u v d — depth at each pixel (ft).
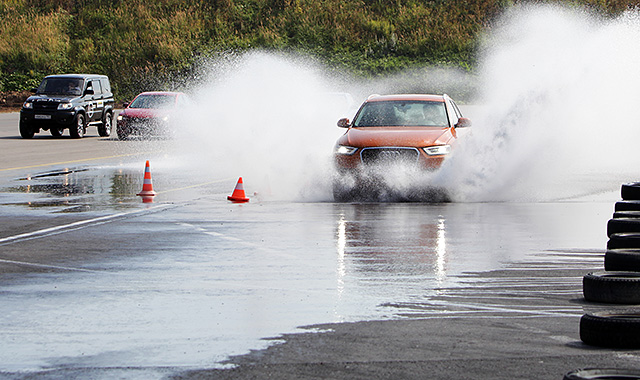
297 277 39.96
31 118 154.61
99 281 39.24
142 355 27.27
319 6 331.16
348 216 61.26
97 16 322.75
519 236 52.03
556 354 26.86
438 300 35.06
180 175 94.79
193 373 25.27
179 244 49.65
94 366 26.09
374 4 339.77
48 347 28.30
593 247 48.11
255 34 313.94
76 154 124.06
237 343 28.63
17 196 75.25
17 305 34.47
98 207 67.51
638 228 46.91
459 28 319.27
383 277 39.83
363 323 31.22
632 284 33.68
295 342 28.66
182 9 327.88
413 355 26.94
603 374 20.45
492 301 34.86
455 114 78.64
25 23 316.40
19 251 47.39
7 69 293.84
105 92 169.07
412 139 70.49
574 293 36.37
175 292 36.83
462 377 24.57
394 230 54.54
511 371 25.11
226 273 40.98
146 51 300.40
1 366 26.14
